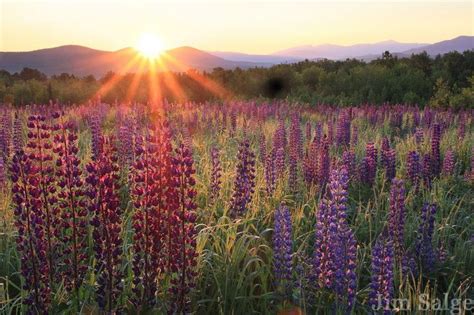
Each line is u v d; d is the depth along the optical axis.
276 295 5.35
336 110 24.28
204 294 5.33
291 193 8.62
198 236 5.98
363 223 7.32
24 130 13.72
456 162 11.12
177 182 4.74
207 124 16.98
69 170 4.90
